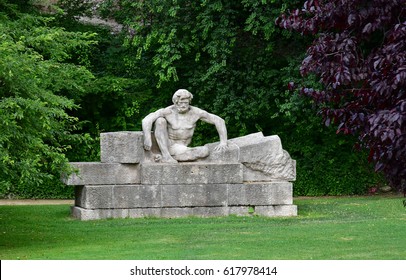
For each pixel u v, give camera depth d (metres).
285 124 39.47
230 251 21.09
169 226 26.58
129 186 28.83
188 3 38.94
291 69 37.88
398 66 14.06
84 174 28.59
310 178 40.31
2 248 22.30
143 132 29.28
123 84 39.28
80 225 27.08
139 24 38.91
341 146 40.59
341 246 21.62
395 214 29.78
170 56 38.88
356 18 14.70
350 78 15.03
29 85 21.56
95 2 42.78
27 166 20.72
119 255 20.53
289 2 36.47
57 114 22.06
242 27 39.53
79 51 40.44
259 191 29.52
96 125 40.06
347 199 37.09
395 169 15.15
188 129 29.84
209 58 39.81
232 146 29.83
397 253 20.41
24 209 32.12
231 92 39.22
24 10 37.78
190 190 29.16
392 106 14.43
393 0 14.48
